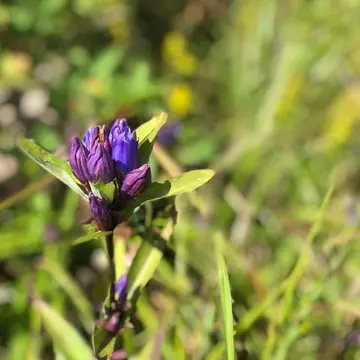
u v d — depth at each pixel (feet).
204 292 1.35
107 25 2.06
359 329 1.15
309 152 1.84
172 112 1.84
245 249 1.55
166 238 0.95
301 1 2.09
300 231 1.57
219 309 1.14
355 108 1.92
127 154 0.81
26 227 1.52
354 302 1.30
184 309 1.33
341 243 1.26
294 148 1.84
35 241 1.49
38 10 1.87
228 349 0.92
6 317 1.38
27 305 1.38
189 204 1.51
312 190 1.76
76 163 0.81
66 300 1.42
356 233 1.27
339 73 2.01
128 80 1.75
